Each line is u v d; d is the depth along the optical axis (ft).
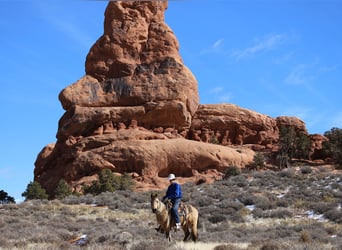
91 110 290.97
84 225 103.76
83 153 268.62
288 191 146.92
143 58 312.91
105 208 141.18
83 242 71.26
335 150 279.08
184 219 53.42
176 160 262.26
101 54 316.60
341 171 188.14
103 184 215.92
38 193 225.76
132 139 272.72
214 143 290.56
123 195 167.63
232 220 113.70
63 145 288.51
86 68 319.06
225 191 150.30
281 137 289.94
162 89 296.92
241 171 222.89
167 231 51.88
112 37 318.04
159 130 288.30
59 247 59.77
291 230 89.76
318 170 179.73
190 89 303.27
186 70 308.40
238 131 307.99
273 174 174.09
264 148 300.20
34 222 109.40
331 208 114.62
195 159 263.70
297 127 318.04
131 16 324.60
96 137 276.62
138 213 131.95
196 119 305.73
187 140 274.16
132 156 258.98
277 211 116.98
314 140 305.32
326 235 85.71
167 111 289.33
